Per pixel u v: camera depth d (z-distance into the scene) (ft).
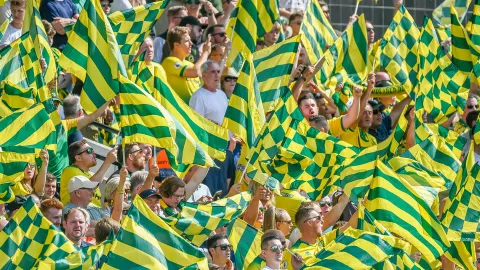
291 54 112.06
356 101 121.70
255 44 122.21
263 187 105.50
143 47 114.01
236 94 106.52
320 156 107.76
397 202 96.12
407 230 95.91
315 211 101.09
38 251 84.38
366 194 103.14
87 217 91.61
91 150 103.04
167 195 98.68
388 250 89.40
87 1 98.94
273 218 101.91
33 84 99.76
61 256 84.28
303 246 100.73
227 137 106.32
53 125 93.86
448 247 96.02
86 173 102.83
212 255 95.55
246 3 122.01
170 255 81.25
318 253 89.92
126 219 80.64
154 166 98.78
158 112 98.07
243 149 108.27
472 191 101.45
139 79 113.60
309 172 107.65
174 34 122.42
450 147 117.39
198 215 94.22
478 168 101.45
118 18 109.70
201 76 120.47
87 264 81.87
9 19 115.34
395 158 108.17
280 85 112.06
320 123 116.78
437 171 110.83
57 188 107.76
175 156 99.50
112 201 100.94
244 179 108.47
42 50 103.86
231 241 98.07
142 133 98.02
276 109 106.01
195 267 81.51
